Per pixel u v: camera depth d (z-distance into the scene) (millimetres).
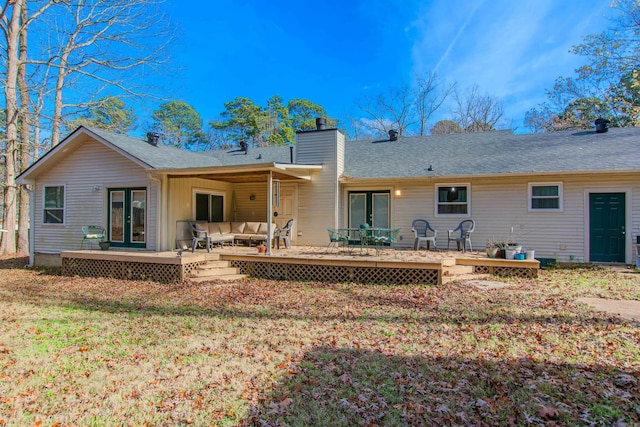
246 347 4500
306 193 12414
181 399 3275
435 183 11688
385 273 8391
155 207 10891
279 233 11266
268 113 39531
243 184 13742
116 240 11492
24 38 16016
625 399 3107
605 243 10117
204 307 6488
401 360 4016
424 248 11500
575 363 3840
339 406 3105
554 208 10516
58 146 11609
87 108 17062
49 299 7348
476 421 2844
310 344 4570
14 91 14625
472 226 10766
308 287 8086
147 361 4109
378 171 12344
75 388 3492
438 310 5984
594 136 12102
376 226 12375
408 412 2986
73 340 4820
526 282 8047
